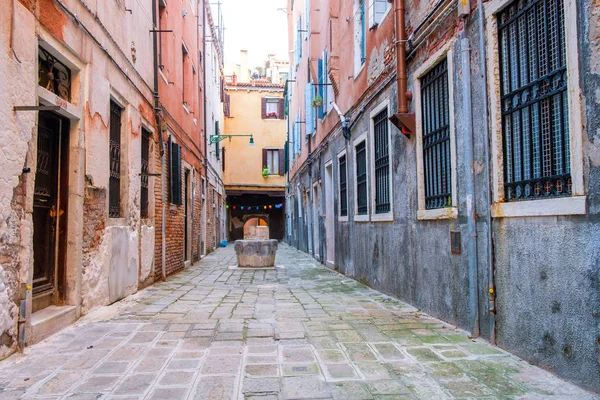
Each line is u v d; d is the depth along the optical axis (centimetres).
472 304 449
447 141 528
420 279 595
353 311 591
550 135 352
